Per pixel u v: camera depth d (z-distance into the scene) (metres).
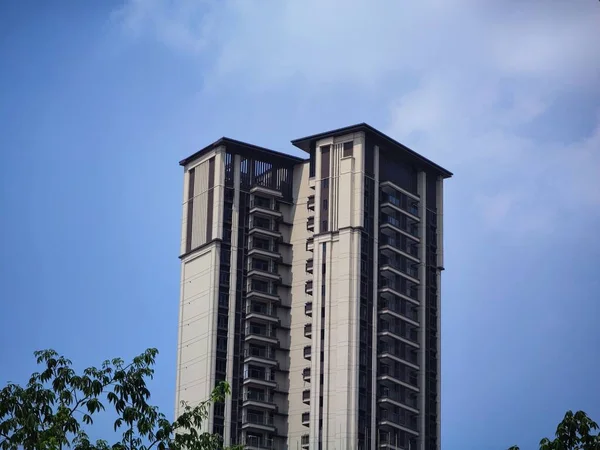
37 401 77.75
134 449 77.75
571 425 77.88
